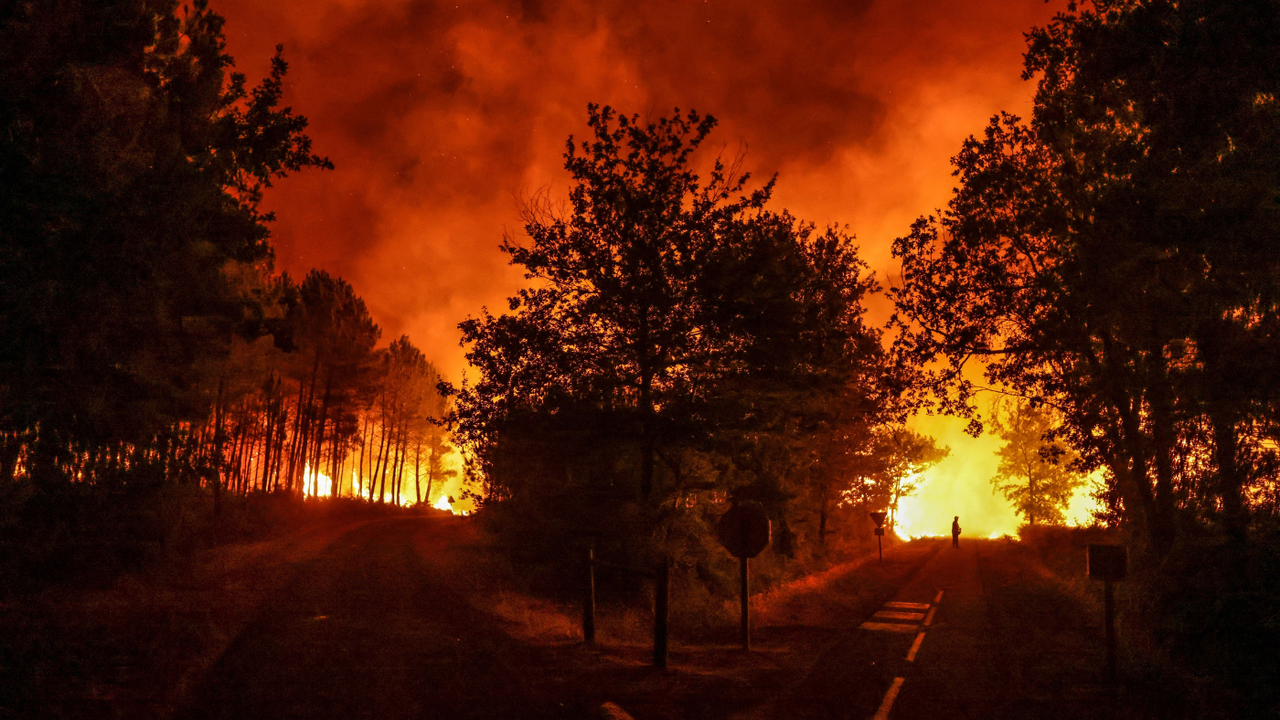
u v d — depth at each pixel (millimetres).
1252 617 11125
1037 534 39469
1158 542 17922
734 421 12172
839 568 29906
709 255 12055
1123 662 11664
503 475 18875
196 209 11625
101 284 9148
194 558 20578
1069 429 21797
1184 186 11969
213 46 13734
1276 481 13930
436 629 12867
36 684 7859
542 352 12422
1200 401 14219
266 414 48156
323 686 8828
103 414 10180
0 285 8125
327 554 26250
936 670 11695
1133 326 16812
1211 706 9336
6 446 9938
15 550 14062
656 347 12320
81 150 8844
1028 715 9000
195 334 12562
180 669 9008
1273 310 12281
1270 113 10438
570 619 15125
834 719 8656
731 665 11547
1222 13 9742
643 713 8375
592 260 12188
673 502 14141
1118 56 11719
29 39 8500
